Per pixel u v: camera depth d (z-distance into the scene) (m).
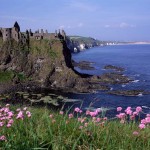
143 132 9.33
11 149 7.50
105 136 8.59
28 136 8.44
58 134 8.71
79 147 8.08
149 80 196.50
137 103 128.25
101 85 175.12
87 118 10.05
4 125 9.25
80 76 193.38
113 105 124.94
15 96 141.50
